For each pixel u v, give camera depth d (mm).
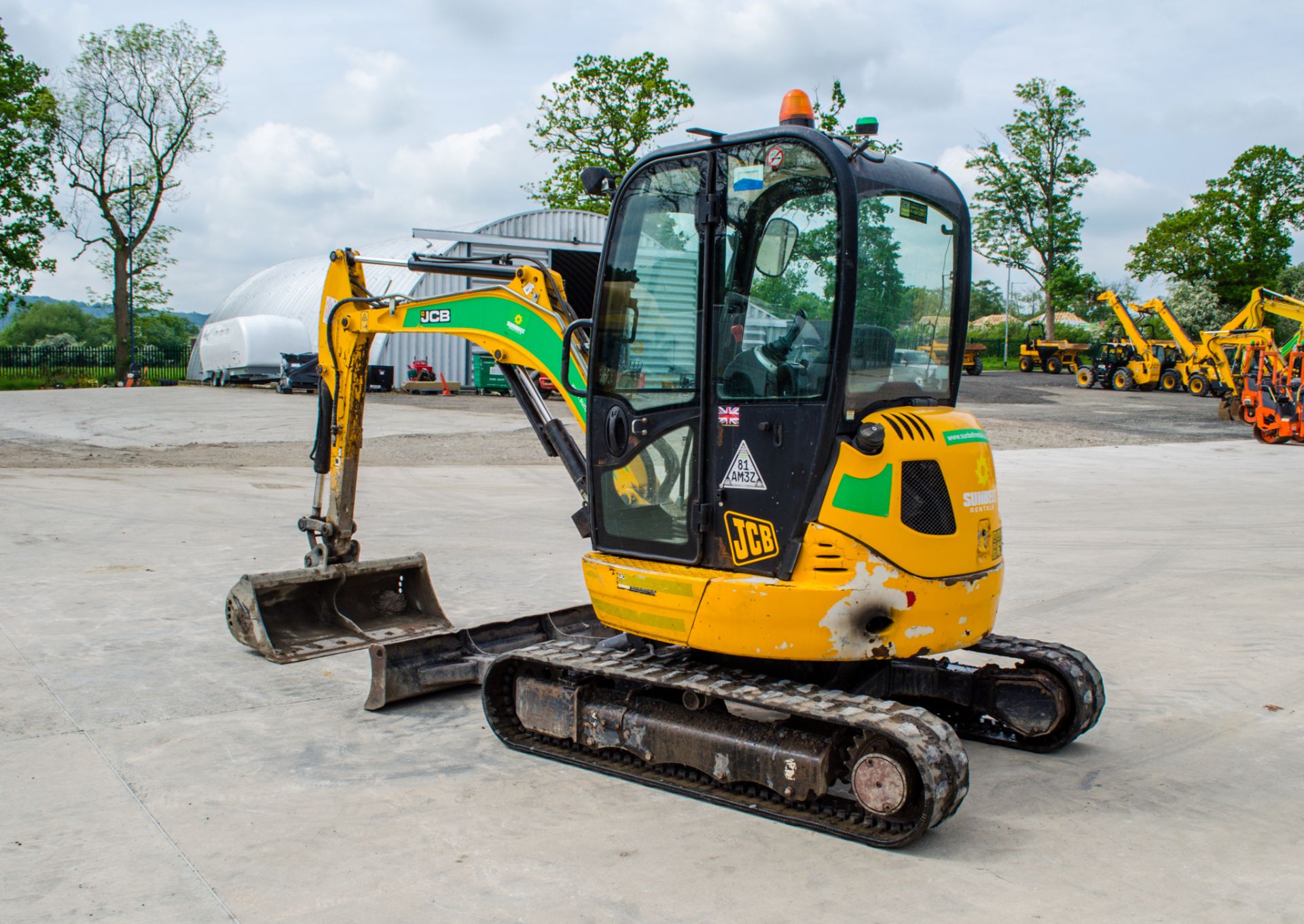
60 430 22047
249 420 24359
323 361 7105
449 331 6293
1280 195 63406
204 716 5617
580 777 4840
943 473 4453
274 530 11234
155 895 3688
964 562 4520
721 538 4582
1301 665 6727
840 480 4254
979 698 5402
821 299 4328
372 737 5344
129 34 46562
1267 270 63625
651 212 4828
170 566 9367
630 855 4031
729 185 4535
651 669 4734
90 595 8266
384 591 7508
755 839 4180
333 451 7094
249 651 6832
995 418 27938
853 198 4211
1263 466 18031
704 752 4555
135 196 48750
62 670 6348
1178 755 5227
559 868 3910
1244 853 4133
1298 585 9117
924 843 4176
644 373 4867
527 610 8008
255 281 52906
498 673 5293
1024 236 67438
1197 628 7664
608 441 5043
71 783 4688
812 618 4270
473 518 12406
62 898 3662
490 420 24812
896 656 4344
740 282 4516
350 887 3758
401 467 16984
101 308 57781
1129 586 9078
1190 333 63438
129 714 5605
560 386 5488
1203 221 64812
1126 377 40656
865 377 4461
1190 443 22266
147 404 28703
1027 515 12914
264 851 4043
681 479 4719
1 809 4398
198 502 13086
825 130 4664
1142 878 3900
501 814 4406
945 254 4953
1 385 45281
